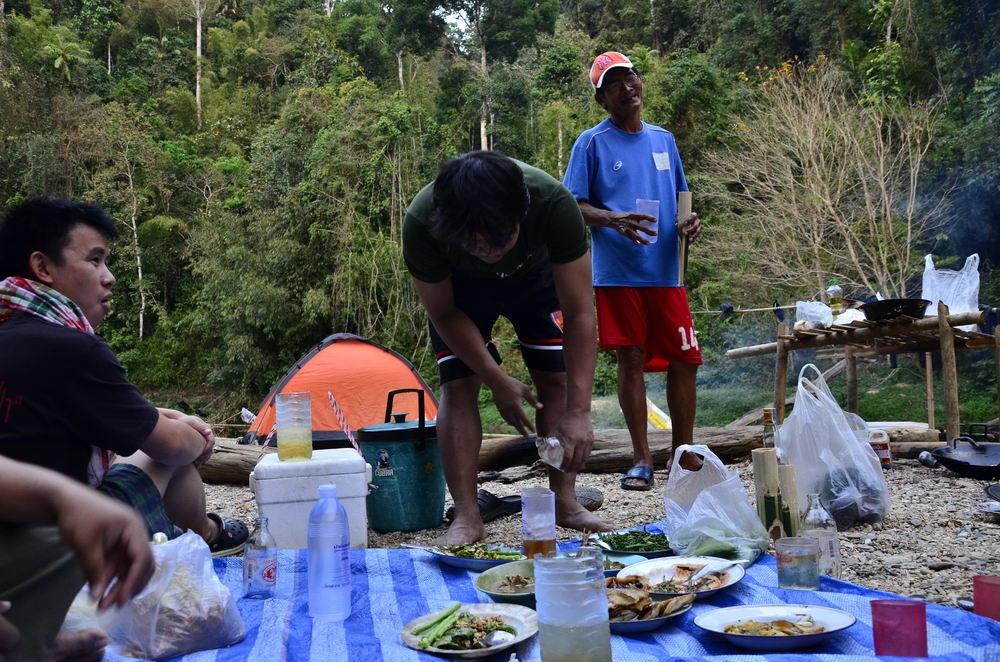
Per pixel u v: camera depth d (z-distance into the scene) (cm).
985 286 1517
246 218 2364
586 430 323
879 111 1638
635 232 447
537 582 190
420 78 3069
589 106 2411
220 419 2233
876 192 1548
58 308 255
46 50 3012
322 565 252
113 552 102
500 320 2072
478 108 2688
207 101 3659
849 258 1511
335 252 2225
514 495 491
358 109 2372
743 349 685
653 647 219
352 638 231
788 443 391
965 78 1730
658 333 480
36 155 2750
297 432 376
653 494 496
